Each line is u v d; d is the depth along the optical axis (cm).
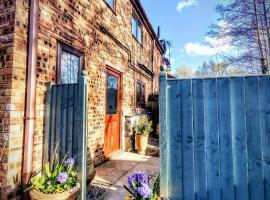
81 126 274
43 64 298
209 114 213
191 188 212
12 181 243
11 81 246
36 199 223
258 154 196
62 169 261
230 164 203
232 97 207
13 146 245
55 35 326
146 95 1024
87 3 431
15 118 248
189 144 216
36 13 277
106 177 394
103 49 505
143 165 482
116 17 602
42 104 295
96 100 465
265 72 629
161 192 217
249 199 195
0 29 260
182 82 223
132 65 756
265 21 632
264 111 197
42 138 294
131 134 662
